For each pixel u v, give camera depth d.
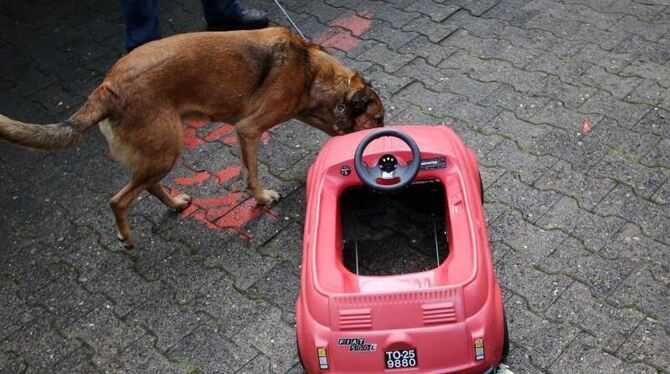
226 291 1.75
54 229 2.01
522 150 1.99
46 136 1.61
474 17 2.54
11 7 2.97
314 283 1.33
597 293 1.59
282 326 1.64
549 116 2.09
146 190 1.96
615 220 1.75
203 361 1.60
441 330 1.27
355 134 1.62
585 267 1.65
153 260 1.86
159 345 1.65
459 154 1.55
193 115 1.78
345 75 1.88
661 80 2.15
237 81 1.78
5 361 1.67
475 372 1.31
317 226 1.44
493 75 2.27
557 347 1.50
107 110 1.66
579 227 1.75
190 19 2.76
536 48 2.35
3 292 1.84
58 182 2.17
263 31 1.82
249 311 1.69
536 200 1.84
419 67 2.36
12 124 1.58
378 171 1.43
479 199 1.51
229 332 1.65
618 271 1.63
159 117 1.69
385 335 1.27
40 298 1.81
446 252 1.58
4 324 1.76
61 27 2.82
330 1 2.75
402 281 1.33
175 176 2.11
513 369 1.47
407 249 1.65
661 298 1.56
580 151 1.96
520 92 2.19
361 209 1.63
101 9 2.90
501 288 1.64
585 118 2.06
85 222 2.01
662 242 1.68
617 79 2.18
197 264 1.83
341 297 1.29
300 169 2.06
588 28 2.41
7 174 2.22
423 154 1.52
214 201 2.00
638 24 2.39
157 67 1.67
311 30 2.60
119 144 1.71
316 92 1.88
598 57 2.28
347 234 1.61
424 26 2.54
